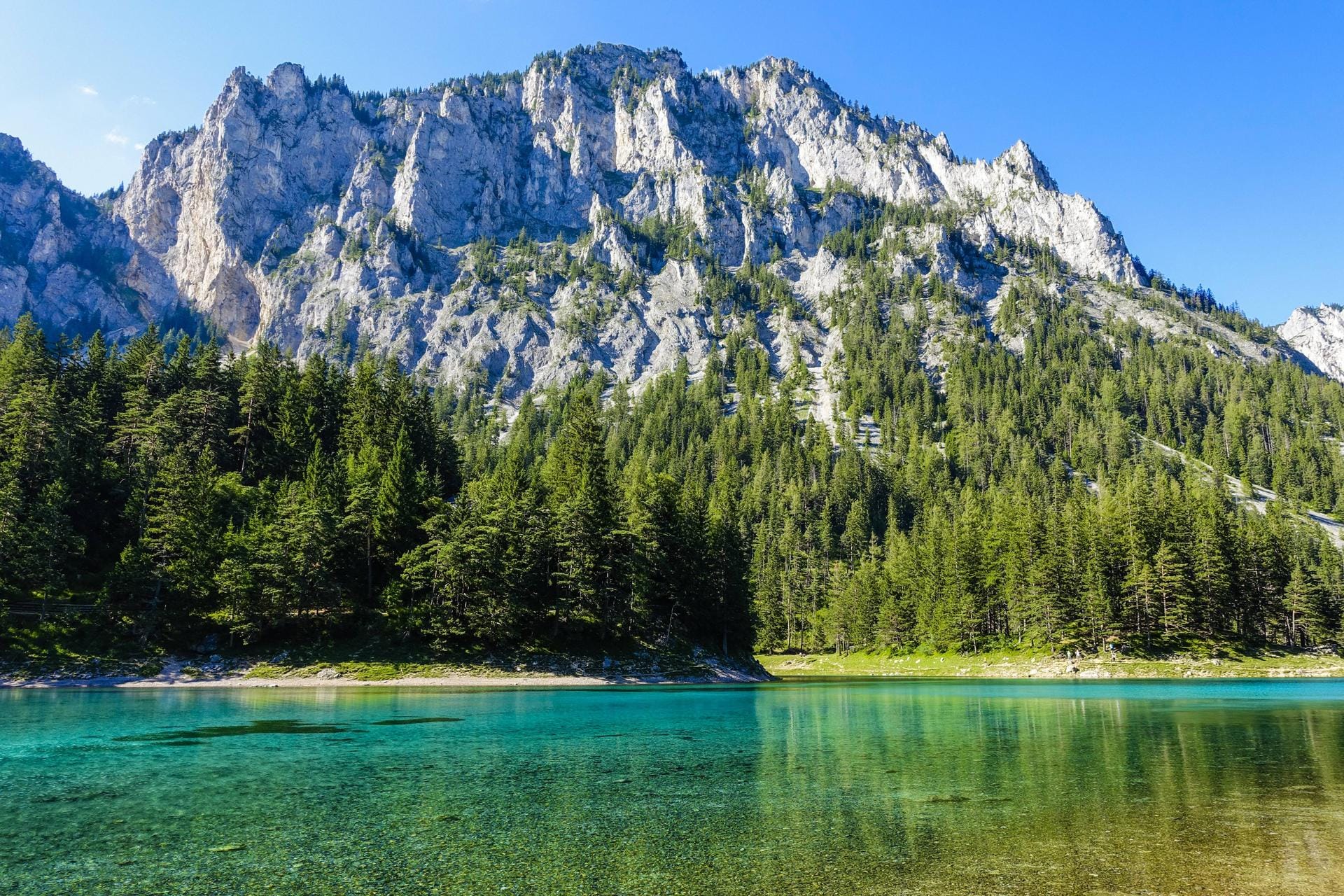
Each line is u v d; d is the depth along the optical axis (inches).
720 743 1481.3
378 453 4148.6
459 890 642.2
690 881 660.1
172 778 1120.8
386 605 3166.8
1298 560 5418.3
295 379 5044.3
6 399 3713.1
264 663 2876.5
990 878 655.8
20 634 2699.3
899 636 5698.8
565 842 785.6
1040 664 4456.2
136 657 2765.7
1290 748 1396.4
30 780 1100.5
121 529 3403.1
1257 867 682.2
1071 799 968.9
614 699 2481.5
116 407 4451.3
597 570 3393.2
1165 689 3171.8
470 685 2854.3
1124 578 4635.8
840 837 794.8
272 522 3356.3
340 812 917.2
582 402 4333.2
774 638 6584.6
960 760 1278.3
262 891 646.5
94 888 657.0
